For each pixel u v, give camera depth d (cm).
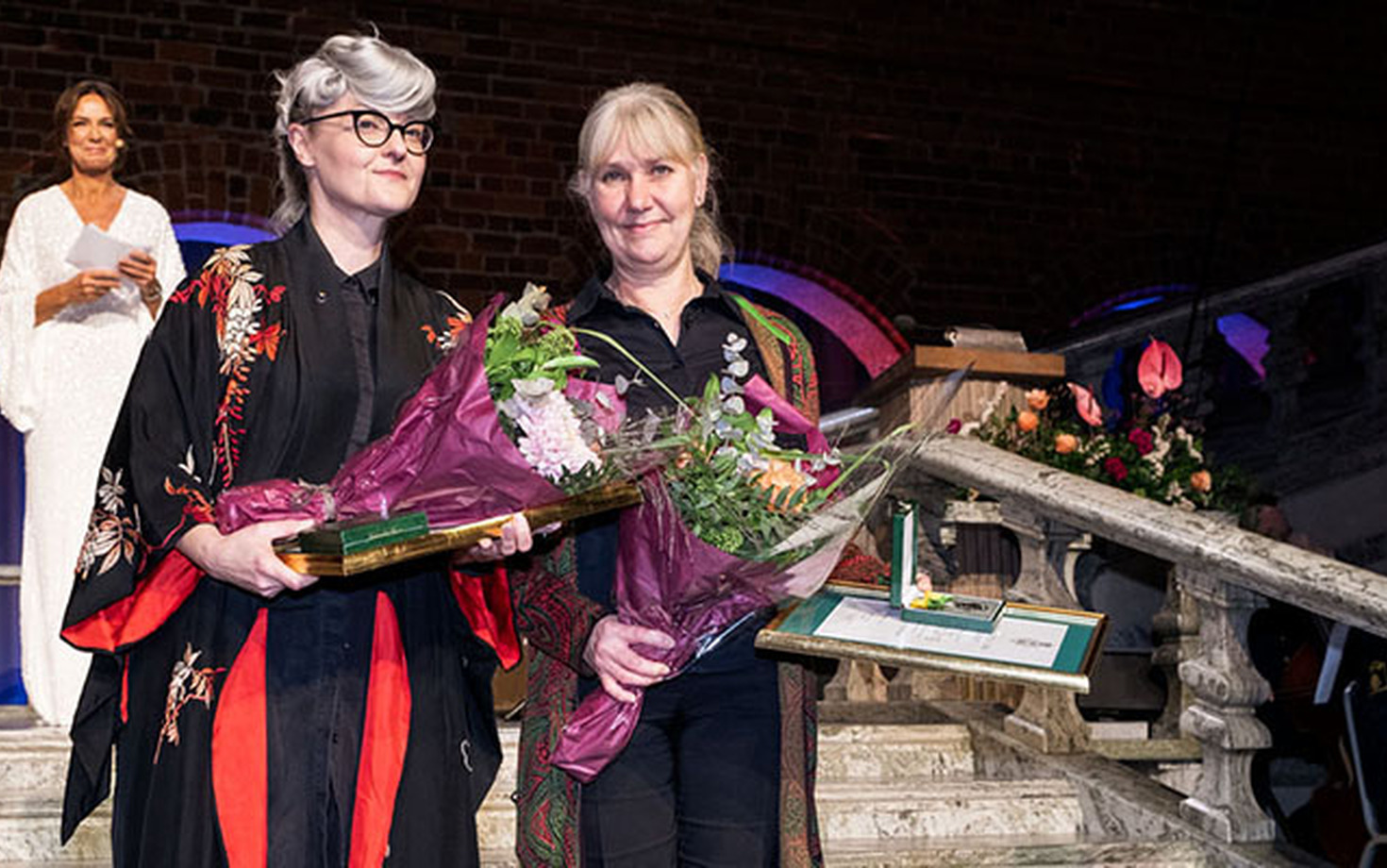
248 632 188
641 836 207
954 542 462
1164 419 494
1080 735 373
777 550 194
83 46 707
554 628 211
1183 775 418
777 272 815
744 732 211
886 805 336
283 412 192
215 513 187
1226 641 324
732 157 808
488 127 766
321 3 745
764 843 209
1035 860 315
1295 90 902
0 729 371
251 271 197
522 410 178
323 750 187
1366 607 288
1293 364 706
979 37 852
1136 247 865
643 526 199
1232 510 499
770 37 817
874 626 208
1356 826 333
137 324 396
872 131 832
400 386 198
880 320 823
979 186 846
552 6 781
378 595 196
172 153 716
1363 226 901
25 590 388
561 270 769
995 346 472
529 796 213
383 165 197
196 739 183
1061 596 394
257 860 179
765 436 196
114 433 192
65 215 398
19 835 299
